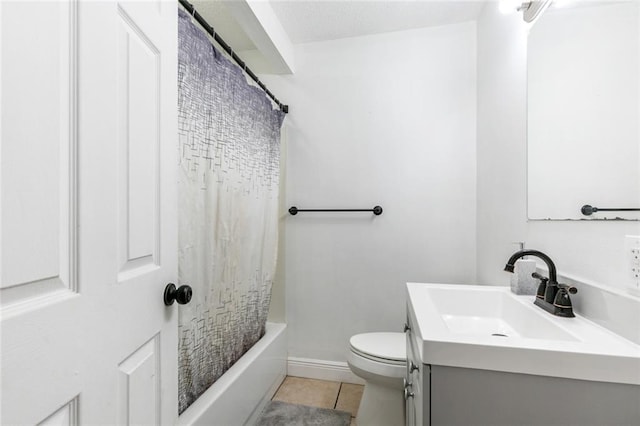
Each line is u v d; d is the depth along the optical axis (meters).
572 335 0.76
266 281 1.89
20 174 0.44
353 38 2.07
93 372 0.56
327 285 2.11
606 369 0.63
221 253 1.40
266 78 2.21
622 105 0.76
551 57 1.06
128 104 0.68
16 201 0.43
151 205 0.76
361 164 2.06
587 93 0.89
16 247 0.43
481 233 1.79
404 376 1.41
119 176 0.65
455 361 0.70
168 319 0.83
